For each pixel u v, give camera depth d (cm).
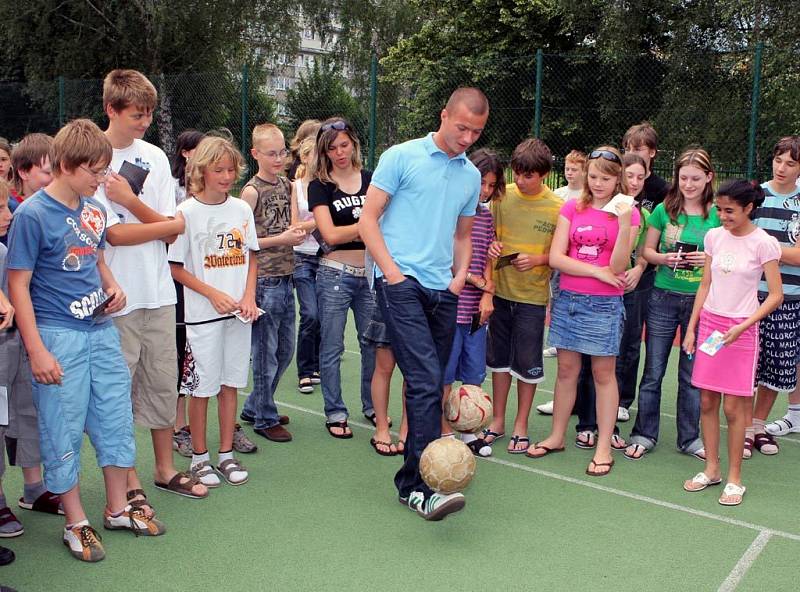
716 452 452
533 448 498
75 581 337
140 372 406
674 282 485
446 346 399
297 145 612
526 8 2214
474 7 2427
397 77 1989
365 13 2792
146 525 377
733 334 421
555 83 1334
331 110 1434
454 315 397
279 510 410
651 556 369
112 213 379
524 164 475
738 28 1603
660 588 341
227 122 1445
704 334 444
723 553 374
